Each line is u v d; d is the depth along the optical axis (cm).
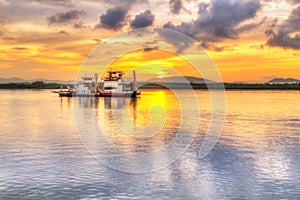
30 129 4894
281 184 2227
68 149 3328
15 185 2175
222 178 2367
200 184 2231
